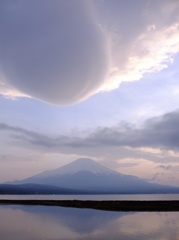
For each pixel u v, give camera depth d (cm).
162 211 4056
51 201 6900
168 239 1869
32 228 2459
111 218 3177
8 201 7062
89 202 6097
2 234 2161
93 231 2258
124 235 2053
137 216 3378
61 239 1928
